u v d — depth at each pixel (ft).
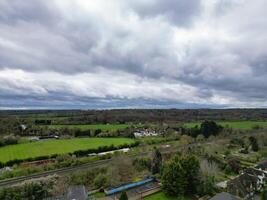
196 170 206.39
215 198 168.25
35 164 250.57
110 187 202.08
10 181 195.31
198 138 389.39
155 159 246.88
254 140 363.76
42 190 180.34
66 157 263.08
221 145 342.64
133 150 307.78
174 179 195.72
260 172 237.45
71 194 172.65
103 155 279.08
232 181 215.92
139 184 211.61
